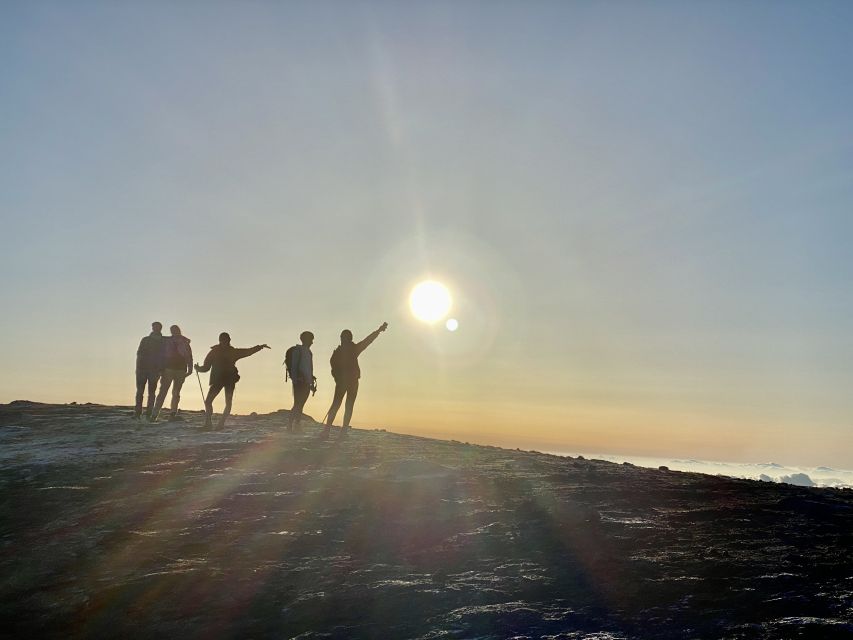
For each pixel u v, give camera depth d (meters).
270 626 6.88
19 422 20.61
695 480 12.33
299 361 18.81
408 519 9.76
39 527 10.05
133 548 9.09
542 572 7.60
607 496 10.73
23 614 7.64
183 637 6.89
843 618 5.89
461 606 6.89
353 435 18.64
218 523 9.81
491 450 16.67
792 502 10.05
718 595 6.62
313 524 9.66
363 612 6.95
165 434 17.72
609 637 5.94
